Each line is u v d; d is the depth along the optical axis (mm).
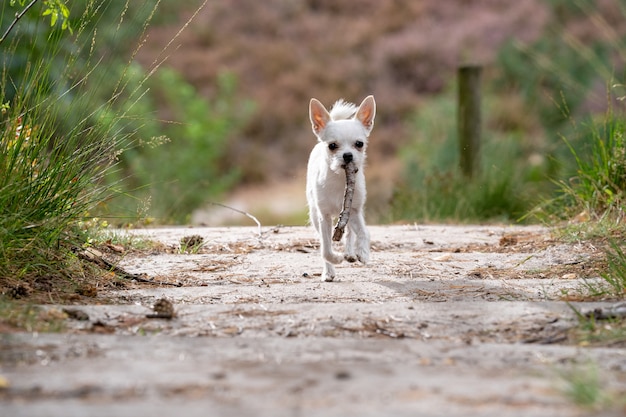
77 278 9234
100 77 12562
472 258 11398
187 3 43031
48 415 4719
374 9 44344
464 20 40750
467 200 18406
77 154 9703
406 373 5617
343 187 10094
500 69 31453
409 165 26281
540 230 13789
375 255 11820
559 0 36219
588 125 16703
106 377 5461
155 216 18250
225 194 32656
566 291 8875
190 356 6047
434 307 7926
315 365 5816
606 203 13031
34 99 9852
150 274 10172
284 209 29500
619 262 9750
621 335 6812
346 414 4730
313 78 39688
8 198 8828
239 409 4816
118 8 22625
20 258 8883
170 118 30000
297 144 36469
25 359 5902
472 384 5352
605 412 4809
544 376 5559
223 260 11242
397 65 39469
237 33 42781
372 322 7355
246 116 35719
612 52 29391
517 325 7305
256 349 6285
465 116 19953
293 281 9930
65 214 9617
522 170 20828
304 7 45188
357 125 10469
